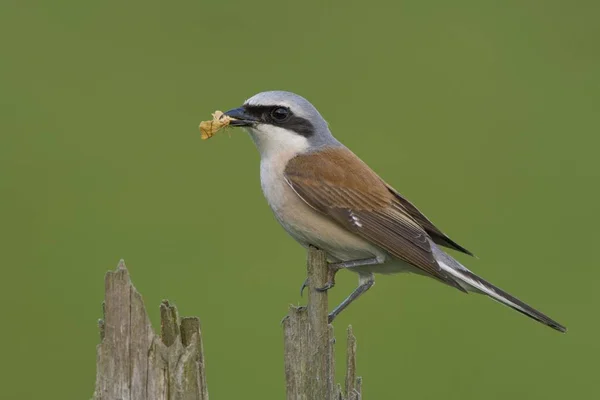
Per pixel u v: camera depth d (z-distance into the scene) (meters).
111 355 6.50
